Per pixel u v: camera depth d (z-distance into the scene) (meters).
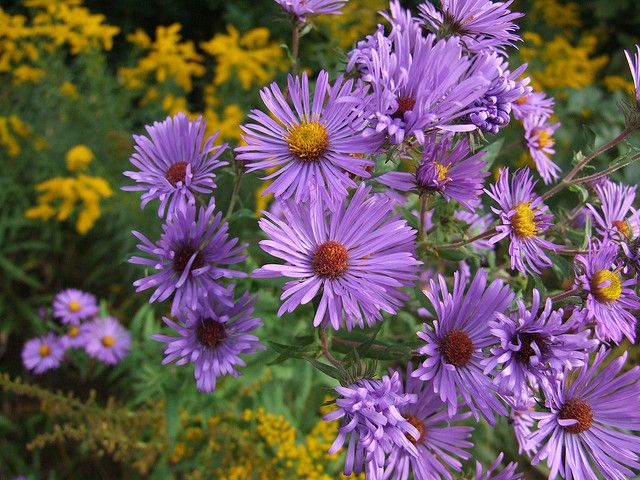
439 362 0.15
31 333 0.46
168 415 0.28
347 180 0.16
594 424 0.16
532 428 0.23
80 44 0.50
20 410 0.43
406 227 0.16
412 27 0.17
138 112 0.54
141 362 0.34
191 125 0.18
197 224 0.16
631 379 0.16
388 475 0.15
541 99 0.21
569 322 0.15
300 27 0.21
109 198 0.46
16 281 0.48
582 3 0.68
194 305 0.16
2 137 0.46
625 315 0.16
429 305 0.16
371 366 0.15
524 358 0.14
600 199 0.19
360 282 0.15
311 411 0.34
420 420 0.16
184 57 0.53
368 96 0.15
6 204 0.48
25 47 0.50
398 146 0.15
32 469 0.40
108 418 0.33
